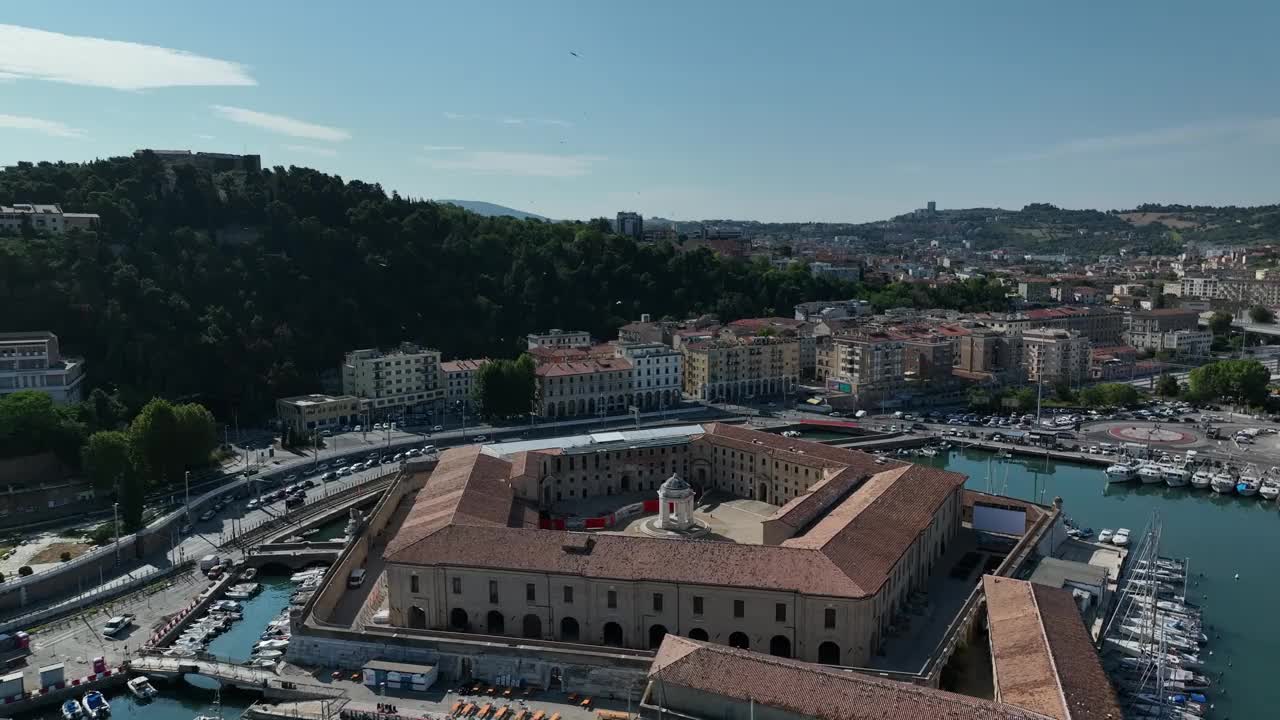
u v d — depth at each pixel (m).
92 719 139.88
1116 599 179.12
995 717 109.19
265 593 190.50
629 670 140.62
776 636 147.50
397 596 159.88
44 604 176.75
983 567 190.62
